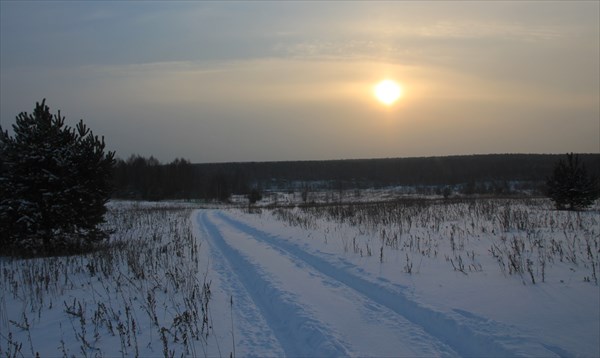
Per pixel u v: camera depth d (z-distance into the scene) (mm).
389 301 7504
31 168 13648
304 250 12617
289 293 8062
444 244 12172
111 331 6590
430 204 27828
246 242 15609
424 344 5645
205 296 8195
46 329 6980
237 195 95688
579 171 22359
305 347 5809
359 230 15750
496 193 58875
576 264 8984
